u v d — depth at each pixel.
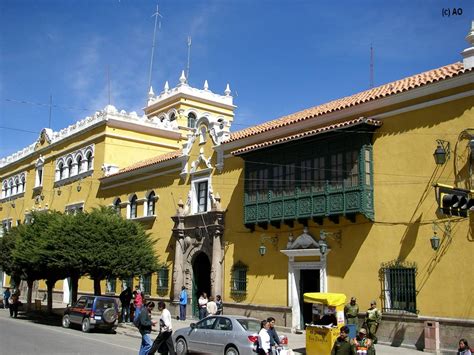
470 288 15.93
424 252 17.28
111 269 23.77
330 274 20.12
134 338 20.55
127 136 38.06
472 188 16.22
